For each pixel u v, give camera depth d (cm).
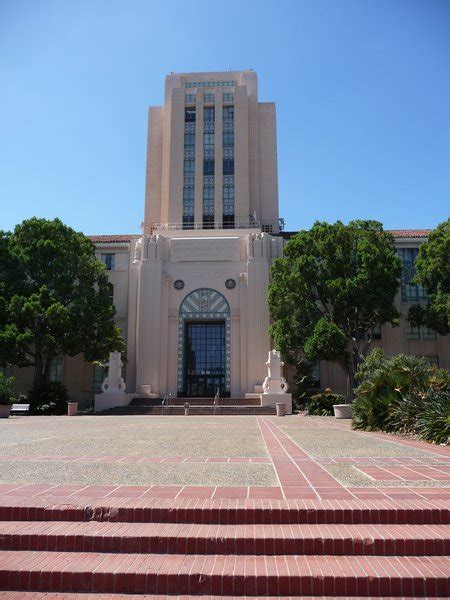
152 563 439
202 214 4659
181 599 405
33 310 3038
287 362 3381
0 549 474
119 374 3294
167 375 3631
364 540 455
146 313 3619
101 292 3447
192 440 1186
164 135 5009
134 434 1373
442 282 3050
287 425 1786
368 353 3584
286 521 502
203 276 3762
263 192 4944
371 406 1469
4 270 3344
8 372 3753
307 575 411
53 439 1217
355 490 584
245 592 410
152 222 4866
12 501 538
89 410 3222
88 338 3291
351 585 407
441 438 1079
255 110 5081
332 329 2855
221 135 4869
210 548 461
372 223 3212
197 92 4959
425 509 503
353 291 2958
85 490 587
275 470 721
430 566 429
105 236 4275
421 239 3794
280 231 4844
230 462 802
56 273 3347
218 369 3725
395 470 722
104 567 430
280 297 3231
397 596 404
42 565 436
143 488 597
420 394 1317
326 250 3131
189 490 586
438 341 3675
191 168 4806
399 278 3391
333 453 922
